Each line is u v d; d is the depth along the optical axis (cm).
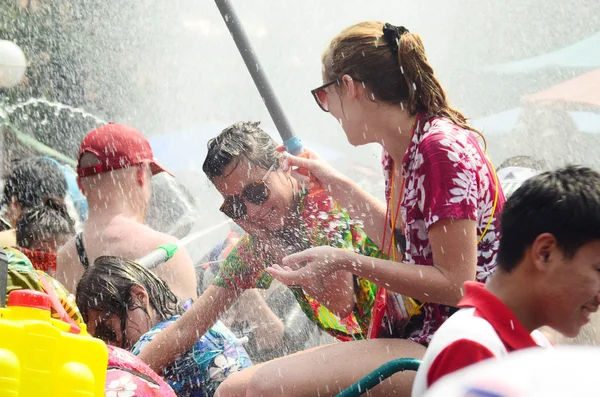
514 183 558
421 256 372
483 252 370
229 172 428
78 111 1077
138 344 437
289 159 421
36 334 257
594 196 252
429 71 376
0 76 839
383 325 384
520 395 137
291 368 366
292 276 361
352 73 378
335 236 427
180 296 511
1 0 1177
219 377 439
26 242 538
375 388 357
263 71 457
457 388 142
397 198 398
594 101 1175
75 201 721
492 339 247
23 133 1035
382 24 388
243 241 440
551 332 414
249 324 587
